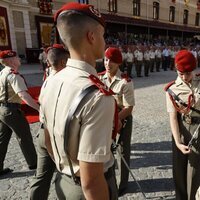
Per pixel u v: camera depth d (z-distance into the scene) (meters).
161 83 10.90
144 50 13.68
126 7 27.27
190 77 2.07
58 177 1.33
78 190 1.20
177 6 34.94
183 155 2.32
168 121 5.46
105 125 1.00
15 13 18.19
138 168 3.46
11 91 2.98
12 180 3.21
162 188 2.99
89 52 1.08
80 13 1.00
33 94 7.69
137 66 13.12
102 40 1.09
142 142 4.31
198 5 39.53
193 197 2.29
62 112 1.07
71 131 1.03
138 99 7.66
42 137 2.15
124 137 2.71
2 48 16.69
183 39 37.12
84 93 1.00
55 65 2.29
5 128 3.19
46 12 20.25
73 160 1.12
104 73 2.79
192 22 39.06
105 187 1.03
